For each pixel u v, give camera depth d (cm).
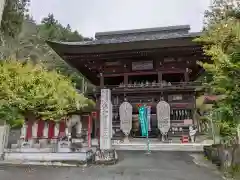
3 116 1250
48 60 3494
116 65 2352
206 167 1077
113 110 2264
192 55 2142
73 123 1577
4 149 1313
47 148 1373
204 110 2278
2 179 888
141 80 2750
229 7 962
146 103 2244
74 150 1340
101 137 1288
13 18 2553
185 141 1909
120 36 2888
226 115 834
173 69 2277
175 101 2209
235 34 875
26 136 1502
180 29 2770
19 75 1281
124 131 2031
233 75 810
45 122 1546
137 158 1323
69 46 2078
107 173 980
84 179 891
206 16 1066
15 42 2778
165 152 1527
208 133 1955
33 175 950
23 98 1230
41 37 4591
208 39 1027
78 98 1540
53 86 1373
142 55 2159
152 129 2252
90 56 2178
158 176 924
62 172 1001
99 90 2212
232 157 943
